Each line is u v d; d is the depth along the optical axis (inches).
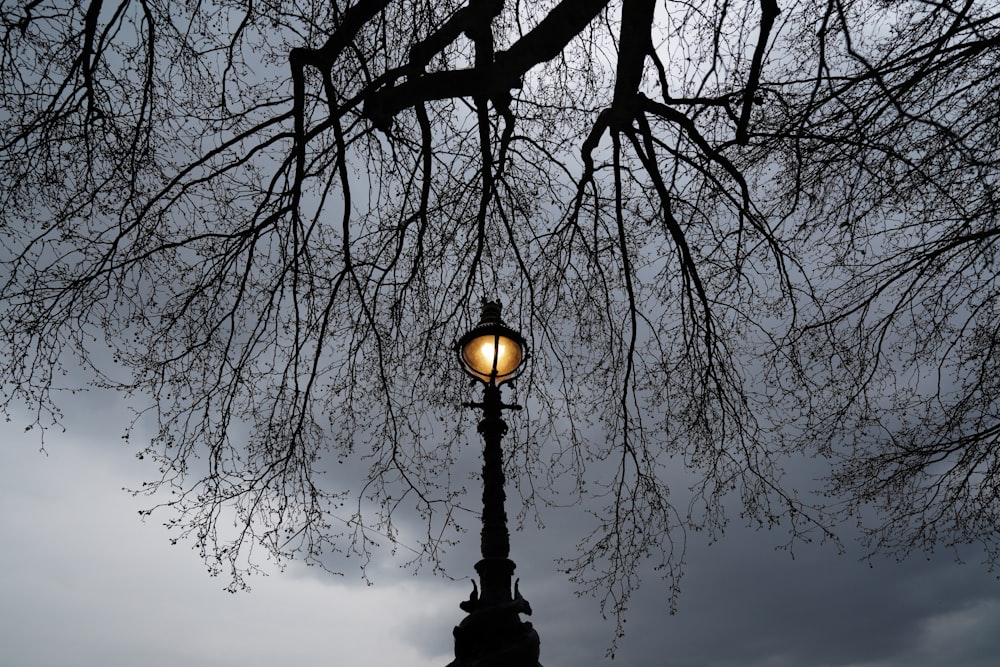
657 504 316.8
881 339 353.7
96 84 279.1
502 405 199.5
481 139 267.7
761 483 311.4
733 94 237.0
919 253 341.1
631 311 298.2
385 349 317.1
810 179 313.1
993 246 319.9
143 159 283.3
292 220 260.4
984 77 287.3
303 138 240.2
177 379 286.5
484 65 226.5
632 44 223.9
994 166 282.0
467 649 157.8
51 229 271.0
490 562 171.0
